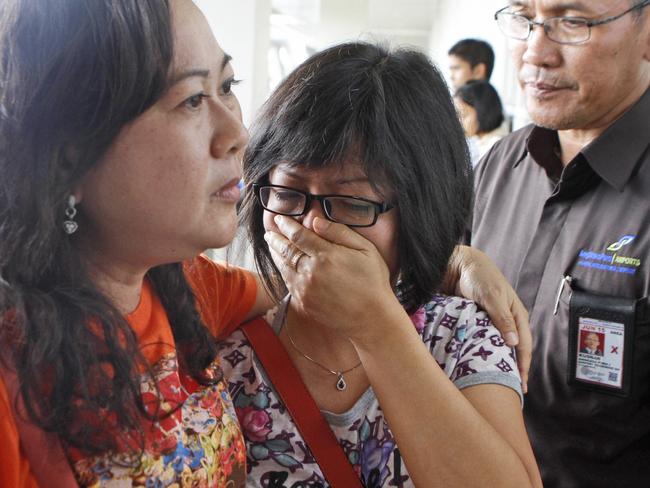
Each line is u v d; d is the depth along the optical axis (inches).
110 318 27.0
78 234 28.4
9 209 24.9
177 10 25.9
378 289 34.7
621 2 53.6
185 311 34.8
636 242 55.7
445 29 472.4
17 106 24.1
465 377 39.5
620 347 54.8
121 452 27.2
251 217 42.3
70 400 25.6
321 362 41.3
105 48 23.6
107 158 25.7
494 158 71.1
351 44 39.4
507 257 65.2
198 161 26.7
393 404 34.7
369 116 35.7
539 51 57.0
